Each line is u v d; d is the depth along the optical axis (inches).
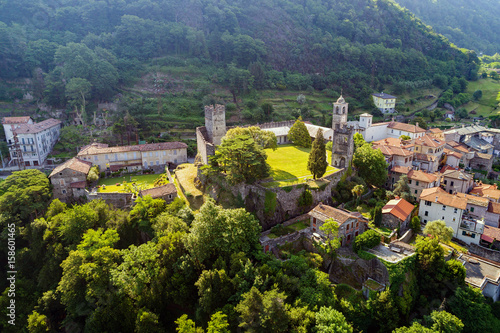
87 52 6491.1
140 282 2304.4
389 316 2177.7
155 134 5359.3
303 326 1897.1
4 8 7436.0
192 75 7140.8
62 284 2436.0
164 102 6146.7
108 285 2379.4
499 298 2561.5
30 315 2566.4
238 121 6028.5
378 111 6712.6
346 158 3472.0
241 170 2984.7
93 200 3216.0
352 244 2632.9
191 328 1909.4
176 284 2326.5
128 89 6663.4
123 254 2518.5
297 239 2655.0
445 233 2704.2
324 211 2696.9
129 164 4128.9
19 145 4628.4
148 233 2869.1
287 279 2142.0
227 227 2399.1
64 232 2849.4
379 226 2851.9
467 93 7829.7
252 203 2974.9
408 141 4473.4
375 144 4343.0
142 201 3004.4
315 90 7790.4
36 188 3265.3
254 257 2437.3
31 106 6161.4
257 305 1937.7
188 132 5433.1
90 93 6215.6
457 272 2351.1
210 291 2116.1
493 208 3078.2
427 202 3065.9
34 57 6643.7
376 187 3612.2
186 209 2834.6
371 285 2326.5
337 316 1925.4
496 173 4345.5
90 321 2342.5
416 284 2459.4
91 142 5064.0
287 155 4222.4
